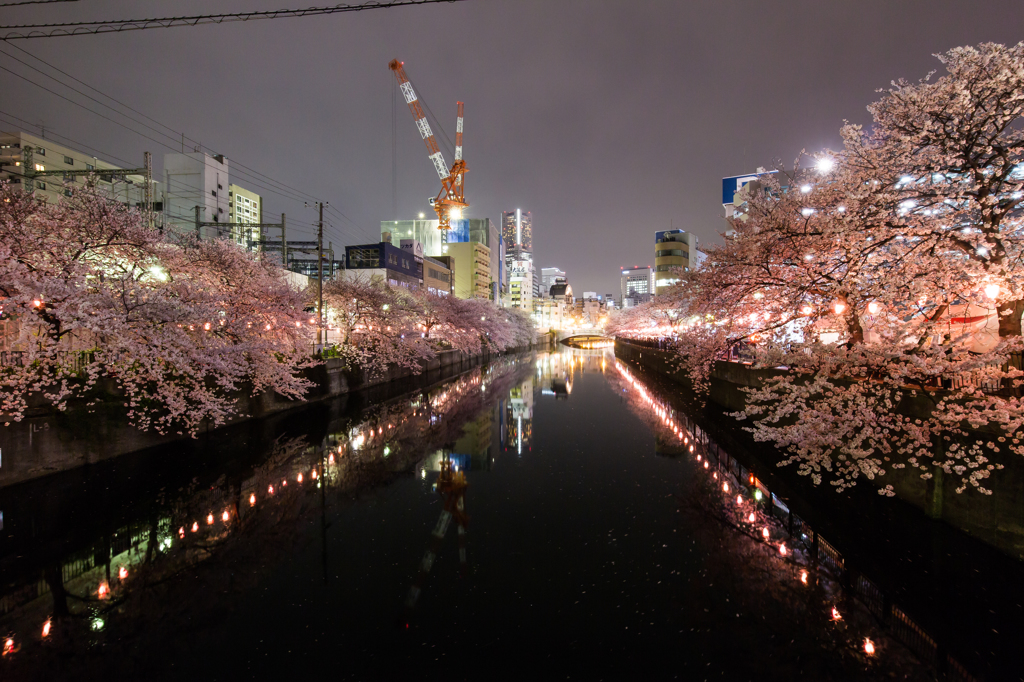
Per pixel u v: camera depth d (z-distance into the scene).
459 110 120.94
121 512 13.12
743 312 13.98
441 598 9.23
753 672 7.20
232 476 16.41
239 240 50.31
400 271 59.72
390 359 36.09
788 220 11.85
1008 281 8.38
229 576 10.13
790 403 11.39
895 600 8.96
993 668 7.23
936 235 9.19
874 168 10.55
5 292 12.38
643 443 21.55
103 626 8.52
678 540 11.61
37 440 13.65
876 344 10.02
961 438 9.52
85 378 15.29
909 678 7.06
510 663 7.45
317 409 27.34
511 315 91.38
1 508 12.73
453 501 14.43
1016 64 8.40
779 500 14.28
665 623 8.39
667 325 62.88
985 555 9.01
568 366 64.69
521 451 20.23
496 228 135.25
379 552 11.18
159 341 14.33
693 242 105.25
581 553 11.01
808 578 9.81
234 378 18.05
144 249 16.41
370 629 8.31
